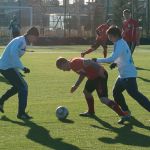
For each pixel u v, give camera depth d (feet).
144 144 26.09
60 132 28.55
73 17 159.63
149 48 124.77
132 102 38.78
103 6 162.61
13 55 31.27
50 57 87.81
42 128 29.48
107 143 26.22
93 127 30.01
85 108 36.01
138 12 162.91
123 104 31.24
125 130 29.32
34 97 41.06
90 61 30.89
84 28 157.89
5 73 31.68
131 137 27.63
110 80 53.01
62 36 155.43
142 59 84.89
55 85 48.83
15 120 31.60
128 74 30.19
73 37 147.54
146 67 68.80
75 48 121.08
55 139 26.89
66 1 164.14
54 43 143.95
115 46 30.07
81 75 31.01
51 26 165.27
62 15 163.94
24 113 32.17
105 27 72.84
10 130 28.86
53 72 61.16
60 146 25.44
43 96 41.63
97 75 31.24
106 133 28.50
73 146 25.48
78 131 28.89
